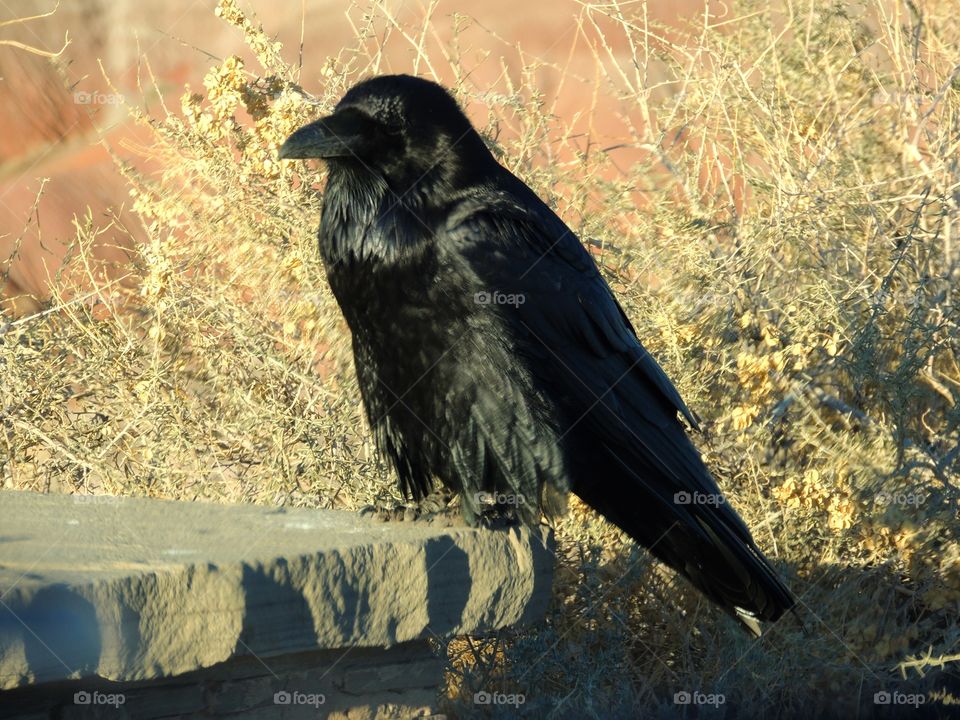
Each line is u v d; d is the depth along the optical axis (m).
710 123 13.48
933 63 13.80
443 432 7.85
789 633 9.78
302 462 10.62
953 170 12.11
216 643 5.32
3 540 5.87
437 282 7.73
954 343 10.85
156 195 12.59
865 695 9.73
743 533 7.91
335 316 10.57
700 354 10.79
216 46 21.55
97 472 10.96
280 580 5.60
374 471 10.46
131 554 5.55
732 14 15.23
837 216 11.77
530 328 7.87
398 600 6.21
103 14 21.55
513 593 7.10
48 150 19.55
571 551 10.10
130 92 19.23
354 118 7.86
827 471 10.16
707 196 12.73
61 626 4.76
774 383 10.35
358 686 6.34
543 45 20.25
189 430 10.84
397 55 16.09
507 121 12.19
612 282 11.21
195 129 11.10
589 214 11.70
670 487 8.09
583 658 9.48
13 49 20.64
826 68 13.13
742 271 10.98
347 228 7.97
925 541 10.02
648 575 10.04
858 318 10.47
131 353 10.92
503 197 8.18
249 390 10.98
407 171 7.91
